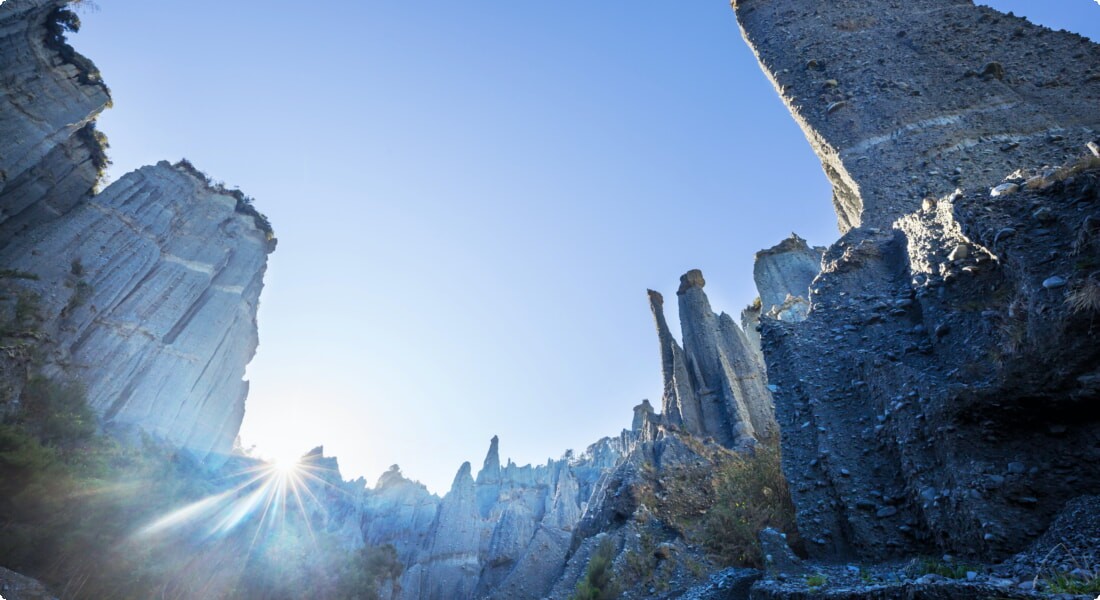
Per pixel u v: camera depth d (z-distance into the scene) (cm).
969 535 632
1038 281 666
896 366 879
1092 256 616
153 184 6762
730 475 2020
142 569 2238
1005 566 548
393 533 10369
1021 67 1417
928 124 1380
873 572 711
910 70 1543
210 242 7106
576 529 3219
